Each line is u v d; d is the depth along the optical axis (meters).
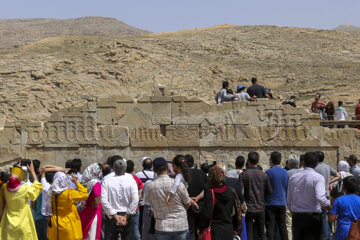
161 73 73.38
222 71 77.25
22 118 52.94
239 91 20.14
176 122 19.58
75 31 180.75
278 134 19.45
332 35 102.31
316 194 11.17
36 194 10.95
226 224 10.16
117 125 19.62
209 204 10.07
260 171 12.04
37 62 74.88
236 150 19.56
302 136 19.45
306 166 11.70
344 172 13.82
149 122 19.59
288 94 65.12
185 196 10.10
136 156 19.64
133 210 11.09
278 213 12.38
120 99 19.66
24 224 10.83
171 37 100.38
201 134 19.52
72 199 10.86
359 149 19.53
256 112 19.52
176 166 10.79
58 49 89.62
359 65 78.69
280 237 12.34
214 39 99.94
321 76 72.62
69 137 19.69
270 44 96.75
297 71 78.25
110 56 79.94
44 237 12.61
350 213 10.27
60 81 65.12
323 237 13.17
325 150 19.53
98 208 12.33
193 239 11.65
